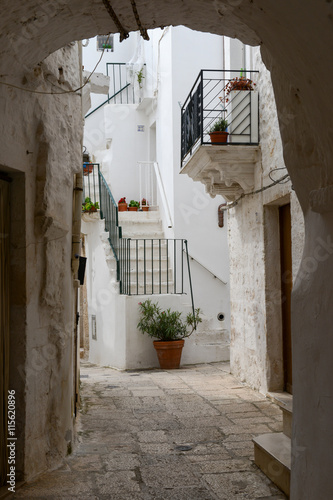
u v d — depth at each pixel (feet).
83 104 22.22
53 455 14.49
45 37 11.69
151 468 14.43
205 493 12.73
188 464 14.75
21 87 12.91
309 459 8.61
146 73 46.93
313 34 7.13
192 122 27.58
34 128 13.71
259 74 24.26
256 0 8.18
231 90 24.62
